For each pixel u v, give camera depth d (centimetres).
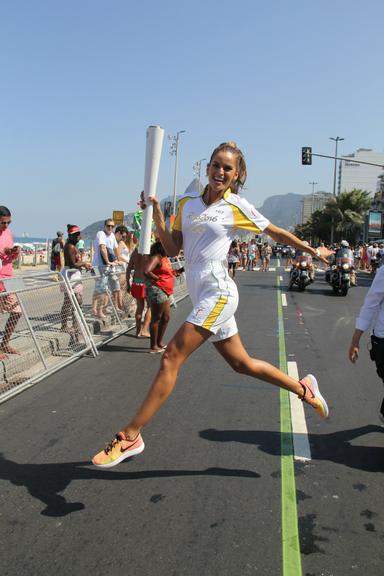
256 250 3919
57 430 454
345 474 376
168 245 351
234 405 528
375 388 600
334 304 1454
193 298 340
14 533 296
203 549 282
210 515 317
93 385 595
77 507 325
